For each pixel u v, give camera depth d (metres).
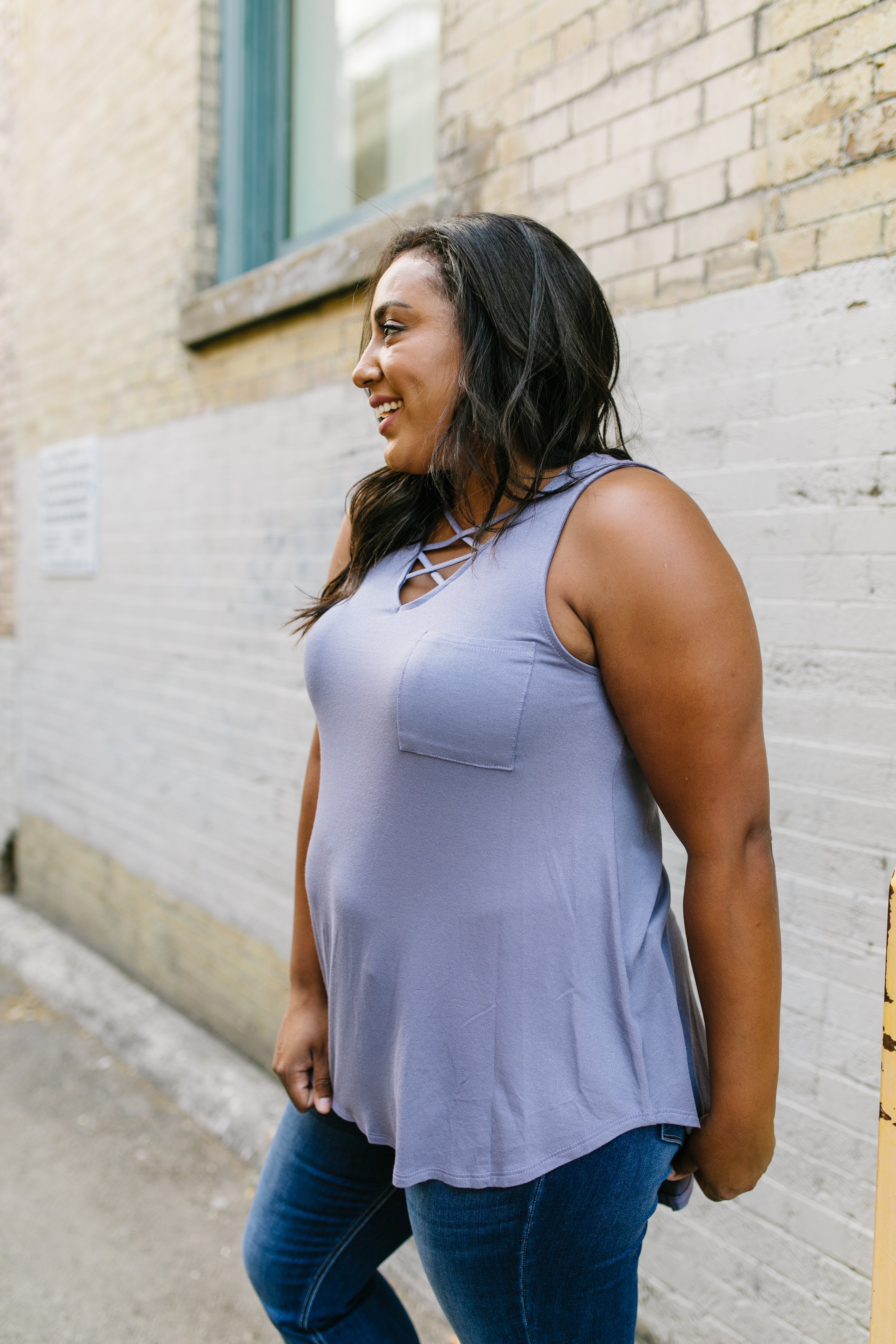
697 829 0.93
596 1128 0.94
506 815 0.95
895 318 1.43
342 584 1.28
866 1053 1.50
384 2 2.84
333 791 1.08
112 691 3.78
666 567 0.90
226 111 3.19
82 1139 2.72
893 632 1.45
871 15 1.44
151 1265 2.22
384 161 2.86
